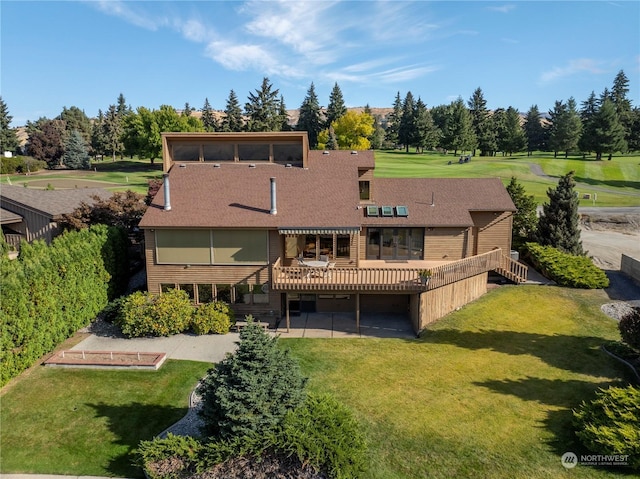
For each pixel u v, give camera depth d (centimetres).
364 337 2388
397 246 2930
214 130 10969
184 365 2053
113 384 1867
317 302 2795
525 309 2573
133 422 1612
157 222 2527
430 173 7238
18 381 1869
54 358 2031
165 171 3072
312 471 1181
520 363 1970
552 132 10425
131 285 3105
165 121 9056
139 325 2356
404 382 1852
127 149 9612
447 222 2845
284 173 3011
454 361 2031
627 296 2742
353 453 1236
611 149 8938
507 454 1361
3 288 1809
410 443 1430
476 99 12675
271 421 1247
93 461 1412
